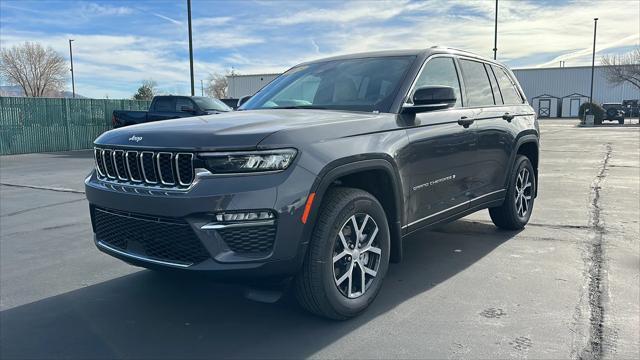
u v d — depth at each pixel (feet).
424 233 19.15
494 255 16.28
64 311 12.57
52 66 191.52
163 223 10.13
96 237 12.06
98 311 12.51
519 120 18.52
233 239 9.75
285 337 10.89
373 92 13.46
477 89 16.61
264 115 12.14
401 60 14.34
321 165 10.27
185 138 10.07
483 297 12.83
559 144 62.08
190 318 12.01
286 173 9.87
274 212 9.70
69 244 18.83
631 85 201.77
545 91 214.07
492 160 16.70
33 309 12.73
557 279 13.99
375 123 11.93
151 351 10.43
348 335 10.91
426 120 13.42
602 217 21.42
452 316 11.75
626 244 17.29
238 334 11.10
